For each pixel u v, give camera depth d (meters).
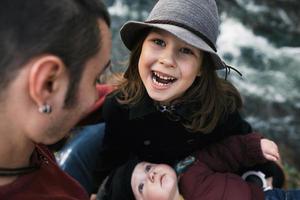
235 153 1.75
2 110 0.73
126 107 1.74
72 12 0.73
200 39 1.50
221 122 1.72
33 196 0.84
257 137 1.76
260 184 1.78
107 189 1.88
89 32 0.75
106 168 1.95
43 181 0.89
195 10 1.50
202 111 1.65
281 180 2.07
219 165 1.76
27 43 0.70
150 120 1.72
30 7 0.70
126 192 1.76
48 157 0.97
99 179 1.99
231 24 4.88
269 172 1.88
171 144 1.76
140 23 1.54
